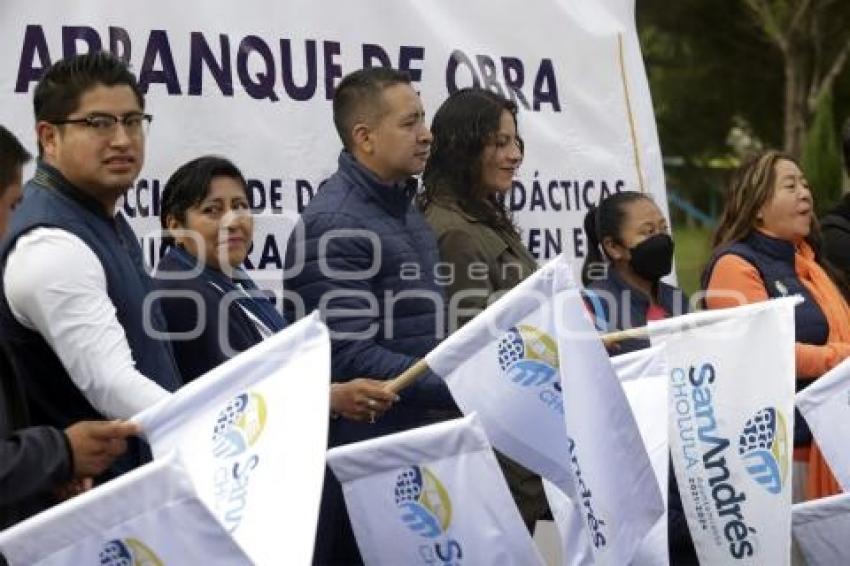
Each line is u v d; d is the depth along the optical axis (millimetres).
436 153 8844
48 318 6445
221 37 9250
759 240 9344
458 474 6590
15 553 5254
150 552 5332
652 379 7559
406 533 6676
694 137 35531
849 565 7512
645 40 34625
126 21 8945
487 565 6609
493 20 10414
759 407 7297
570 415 6789
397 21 9914
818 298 9344
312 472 5637
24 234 6535
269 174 9375
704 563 7395
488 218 8812
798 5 29406
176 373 7043
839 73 30125
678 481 7414
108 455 5949
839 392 7730
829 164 24547
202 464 5859
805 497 9156
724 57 34094
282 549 5562
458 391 7070
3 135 6965
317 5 9586
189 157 9133
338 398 7277
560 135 10680
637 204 9086
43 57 8688
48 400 6637
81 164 6680
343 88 8234
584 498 6734
